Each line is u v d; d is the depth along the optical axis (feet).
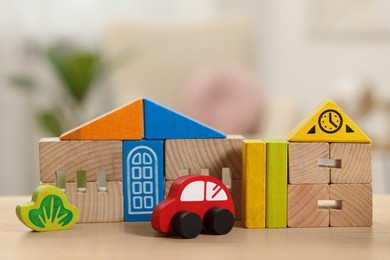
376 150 7.90
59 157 3.16
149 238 2.92
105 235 2.98
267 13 10.55
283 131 7.86
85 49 9.93
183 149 3.22
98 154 3.19
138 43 9.30
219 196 3.00
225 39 9.42
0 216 3.42
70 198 3.20
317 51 10.64
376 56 10.61
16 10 9.80
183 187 2.95
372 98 7.63
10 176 10.07
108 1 10.05
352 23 10.61
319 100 10.68
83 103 8.24
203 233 3.01
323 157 3.12
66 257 2.63
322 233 3.02
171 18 10.27
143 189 3.23
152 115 3.20
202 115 8.55
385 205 3.67
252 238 2.92
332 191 3.13
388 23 10.56
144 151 3.21
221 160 3.24
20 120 10.02
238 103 8.48
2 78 9.87
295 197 3.12
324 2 10.59
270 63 10.65
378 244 2.81
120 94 9.20
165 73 9.34
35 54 9.87
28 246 2.80
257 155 3.09
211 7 10.36
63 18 9.89
